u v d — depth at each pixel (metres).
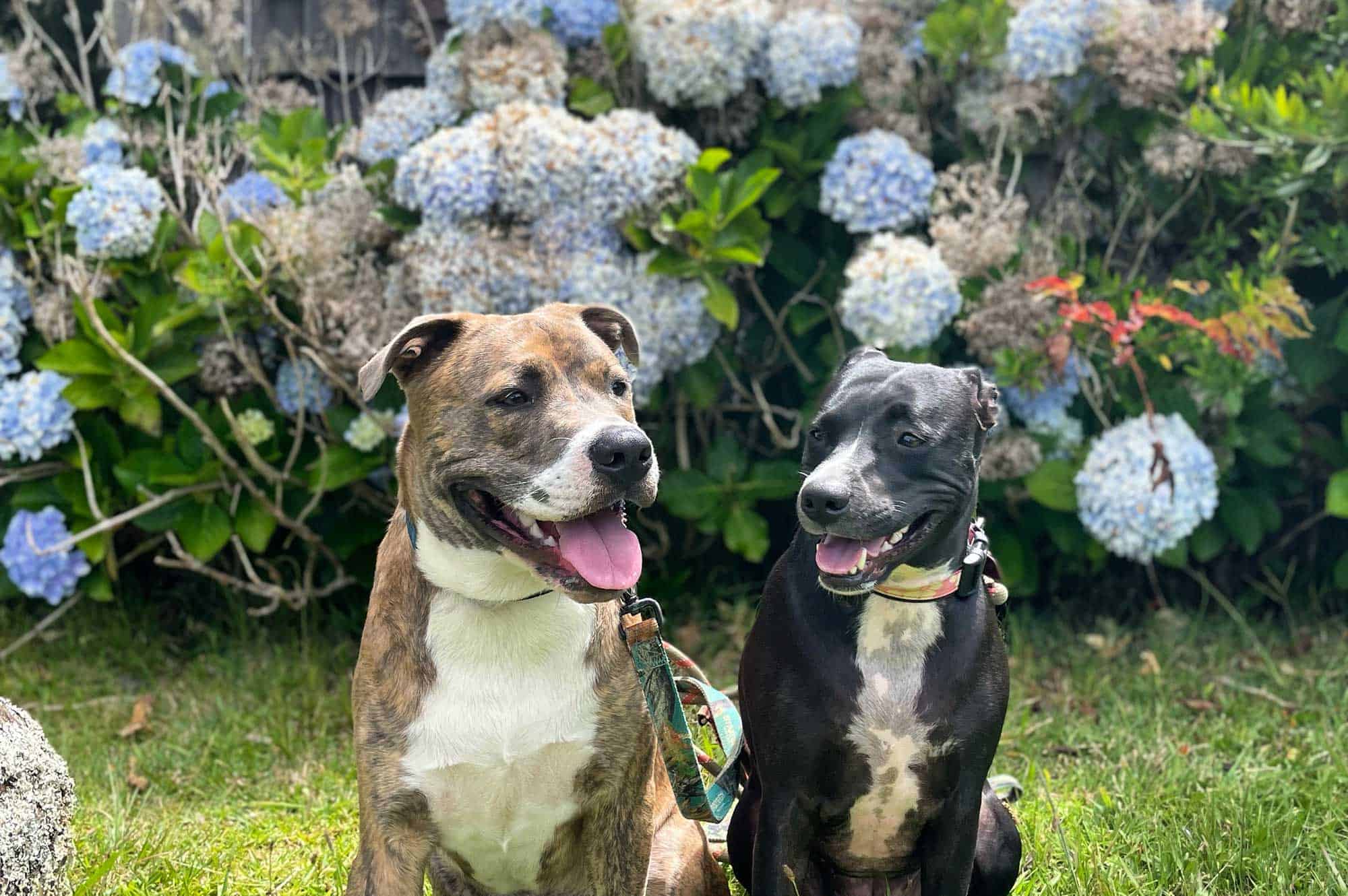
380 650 1.55
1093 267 2.42
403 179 2.33
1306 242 2.40
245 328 2.45
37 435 2.35
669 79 2.41
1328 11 2.41
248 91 2.56
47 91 2.56
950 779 1.59
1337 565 2.46
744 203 2.30
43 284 2.45
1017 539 2.49
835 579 1.51
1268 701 2.23
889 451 1.54
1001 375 2.34
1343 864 1.73
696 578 2.63
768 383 2.62
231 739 2.16
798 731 1.57
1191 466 2.32
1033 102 2.41
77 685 2.38
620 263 2.36
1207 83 2.45
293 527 2.41
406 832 1.54
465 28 2.46
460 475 1.51
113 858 1.71
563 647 1.53
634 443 1.46
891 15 2.53
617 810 1.57
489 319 1.57
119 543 2.63
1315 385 2.44
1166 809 1.89
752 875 1.60
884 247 2.34
